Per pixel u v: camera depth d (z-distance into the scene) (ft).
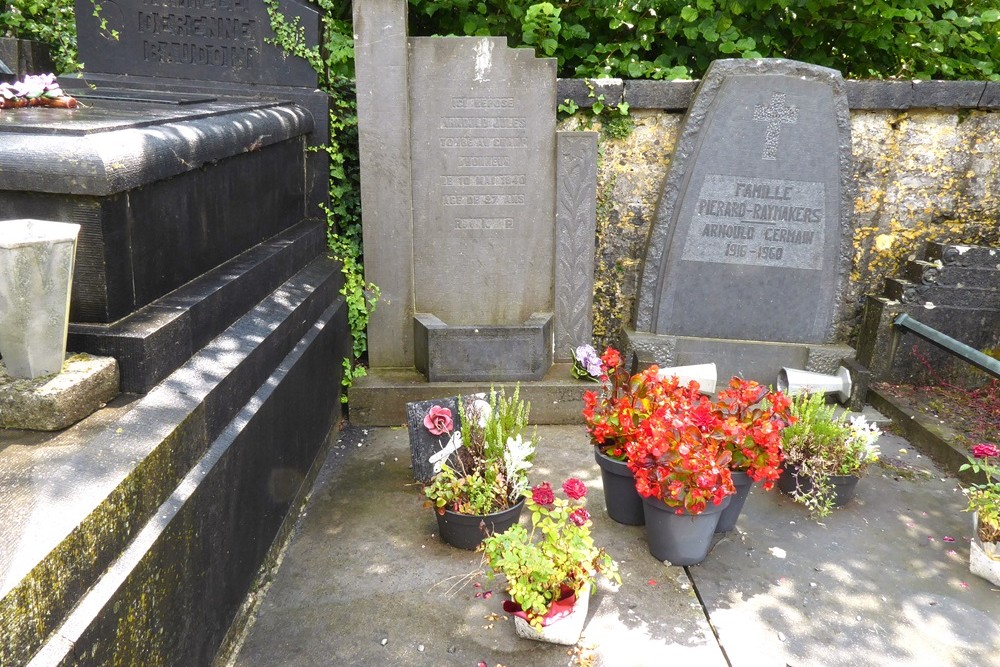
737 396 10.37
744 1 16.14
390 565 10.07
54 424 6.45
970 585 10.04
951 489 12.55
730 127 14.89
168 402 7.27
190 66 14.37
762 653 8.63
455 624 8.94
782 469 12.02
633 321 16.55
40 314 6.46
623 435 10.68
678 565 10.25
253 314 10.20
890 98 15.35
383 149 14.39
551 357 15.69
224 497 7.90
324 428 12.97
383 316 15.26
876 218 16.29
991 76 17.12
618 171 16.05
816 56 17.95
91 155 7.02
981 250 15.33
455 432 11.31
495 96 14.39
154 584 6.22
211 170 9.78
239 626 8.63
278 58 14.26
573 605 8.43
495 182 14.85
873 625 9.18
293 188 13.75
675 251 15.60
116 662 5.57
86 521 5.35
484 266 15.30
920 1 16.67
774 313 15.81
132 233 7.76
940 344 14.37
